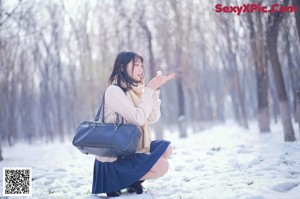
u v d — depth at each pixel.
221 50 17.27
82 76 19.25
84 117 22.78
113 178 3.81
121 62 3.90
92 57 17.11
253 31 10.18
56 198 4.29
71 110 23.78
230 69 18.64
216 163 5.93
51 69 22.44
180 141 12.36
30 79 23.77
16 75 20.45
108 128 3.62
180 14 13.67
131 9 13.73
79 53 17.39
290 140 8.48
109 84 4.04
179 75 15.50
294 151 6.55
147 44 13.94
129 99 3.86
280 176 4.38
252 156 6.37
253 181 4.21
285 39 10.47
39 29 16.25
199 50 16.94
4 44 12.42
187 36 14.25
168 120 31.45
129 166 3.75
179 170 5.64
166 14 13.86
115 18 14.36
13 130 24.30
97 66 17.28
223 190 3.85
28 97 25.33
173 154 7.73
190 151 8.01
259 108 12.69
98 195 4.04
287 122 8.55
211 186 4.13
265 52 10.40
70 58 20.55
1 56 13.35
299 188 3.61
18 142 28.75
